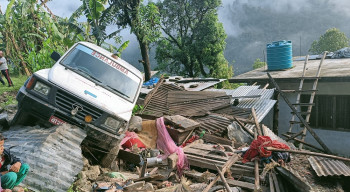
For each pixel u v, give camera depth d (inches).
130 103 242.4
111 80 247.9
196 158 271.4
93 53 262.2
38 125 216.5
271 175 238.7
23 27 620.7
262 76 622.5
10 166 142.2
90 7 660.1
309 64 703.1
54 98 209.5
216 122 393.4
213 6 1386.6
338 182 240.2
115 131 218.7
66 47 624.1
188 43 1427.2
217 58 1389.0
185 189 205.8
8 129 233.8
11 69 661.3
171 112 426.3
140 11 820.6
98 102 215.2
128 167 265.1
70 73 234.4
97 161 236.4
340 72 534.0
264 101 481.4
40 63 520.4
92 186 193.2
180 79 677.3
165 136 323.3
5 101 406.0
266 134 355.9
